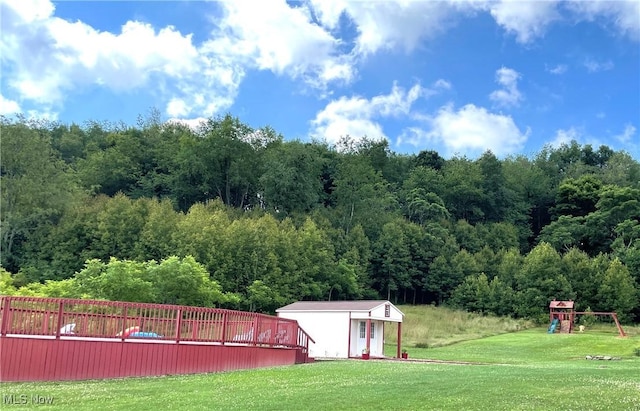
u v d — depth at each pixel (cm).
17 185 4966
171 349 1878
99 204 6084
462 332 5516
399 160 12056
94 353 1697
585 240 9238
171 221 5709
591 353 3897
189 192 8575
